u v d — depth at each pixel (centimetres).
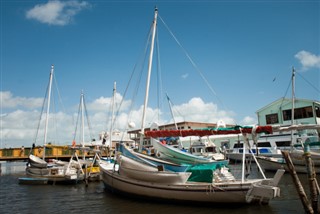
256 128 1512
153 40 2052
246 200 1341
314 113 4147
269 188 1261
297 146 3481
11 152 4459
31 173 2984
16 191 2305
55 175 2656
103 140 3850
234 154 4184
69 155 4700
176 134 1734
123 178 1712
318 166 2700
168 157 1861
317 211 1186
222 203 1394
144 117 1945
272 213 1291
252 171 3095
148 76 2008
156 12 2072
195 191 1426
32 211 1551
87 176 2516
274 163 2936
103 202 1673
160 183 1538
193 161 1834
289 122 4419
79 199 1828
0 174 4256
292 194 1761
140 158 1683
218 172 1720
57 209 1566
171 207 1451
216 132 1623
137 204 1557
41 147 4525
